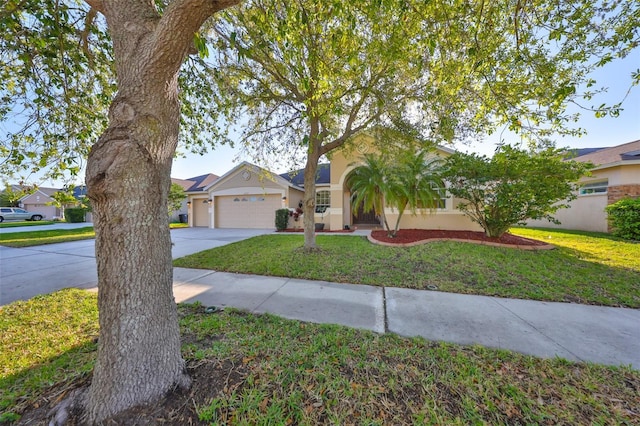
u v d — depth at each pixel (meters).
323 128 7.14
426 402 1.93
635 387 2.12
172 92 1.91
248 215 16.75
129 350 1.83
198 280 5.15
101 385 1.79
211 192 17.48
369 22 4.21
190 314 3.56
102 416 1.72
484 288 4.51
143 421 1.70
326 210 14.91
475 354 2.57
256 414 1.79
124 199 1.80
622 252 6.81
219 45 4.66
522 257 6.29
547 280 4.81
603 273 5.15
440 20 3.60
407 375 2.23
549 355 2.58
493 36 3.78
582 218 12.04
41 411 1.83
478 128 5.77
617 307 3.76
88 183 1.73
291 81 6.09
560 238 9.26
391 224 12.07
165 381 1.94
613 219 9.45
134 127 1.78
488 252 6.72
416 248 7.48
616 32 3.37
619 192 10.36
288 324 3.21
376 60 5.21
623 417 1.81
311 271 5.58
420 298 4.13
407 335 2.97
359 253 7.12
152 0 2.06
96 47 4.21
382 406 1.89
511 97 4.17
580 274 5.10
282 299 4.11
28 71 3.71
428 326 3.19
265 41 4.58
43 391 2.06
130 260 1.84
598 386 2.13
